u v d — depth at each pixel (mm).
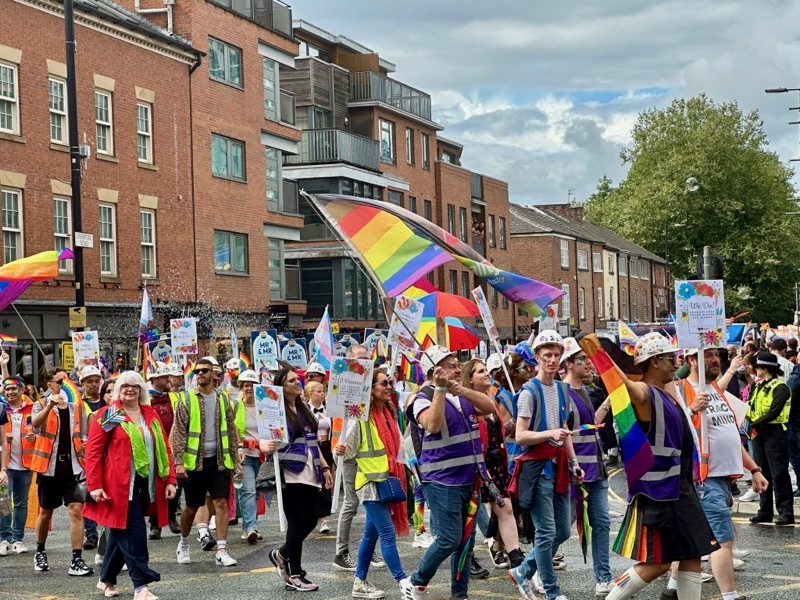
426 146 57625
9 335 26594
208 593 10594
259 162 38812
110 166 30844
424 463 9039
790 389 14344
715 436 9320
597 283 76438
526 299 13297
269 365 18328
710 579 10633
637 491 7555
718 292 9344
